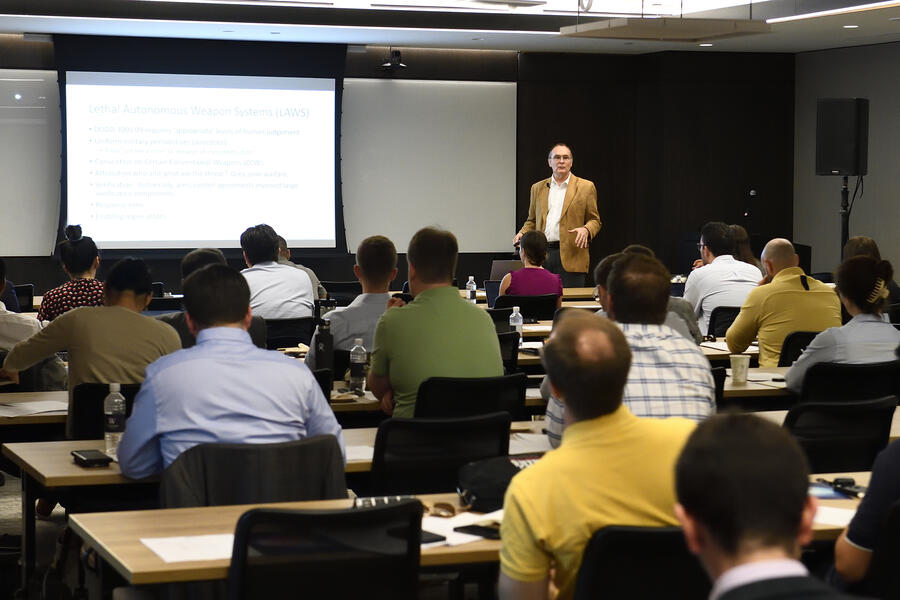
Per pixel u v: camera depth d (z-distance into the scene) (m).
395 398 3.90
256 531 2.07
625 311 2.94
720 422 1.18
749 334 5.53
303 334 6.14
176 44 11.25
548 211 10.85
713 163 12.75
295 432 2.84
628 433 2.01
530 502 1.97
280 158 11.60
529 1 9.97
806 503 1.12
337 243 11.77
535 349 5.67
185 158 11.38
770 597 1.04
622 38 8.15
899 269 11.98
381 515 2.12
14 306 7.36
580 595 1.96
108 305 4.15
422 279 3.98
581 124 12.66
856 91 12.24
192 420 2.75
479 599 3.27
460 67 12.25
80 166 11.12
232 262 11.58
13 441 4.43
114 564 2.22
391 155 12.19
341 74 11.66
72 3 9.45
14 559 4.43
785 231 13.03
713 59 12.62
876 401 3.26
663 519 1.98
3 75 11.02
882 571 2.12
